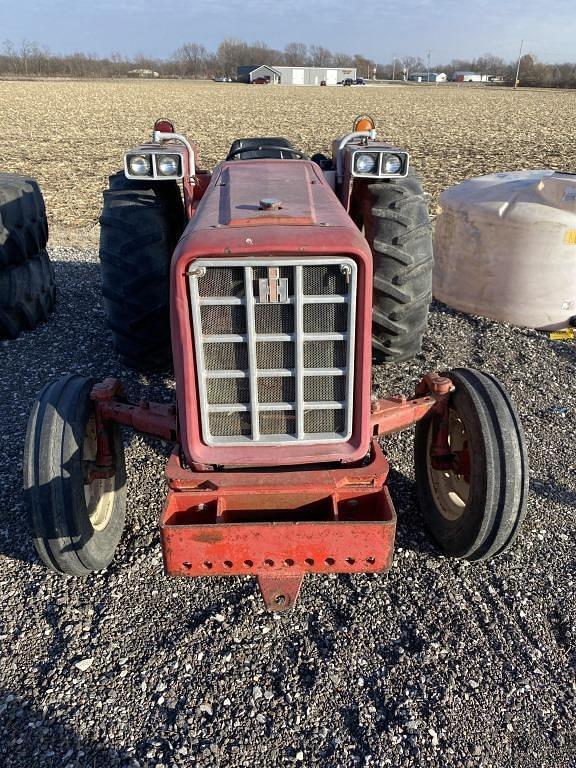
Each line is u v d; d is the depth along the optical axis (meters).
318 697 2.52
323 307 2.41
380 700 2.51
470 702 2.50
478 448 2.86
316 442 2.60
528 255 5.73
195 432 2.56
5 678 2.59
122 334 4.64
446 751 2.33
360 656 2.69
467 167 15.14
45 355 5.35
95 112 32.81
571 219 5.58
